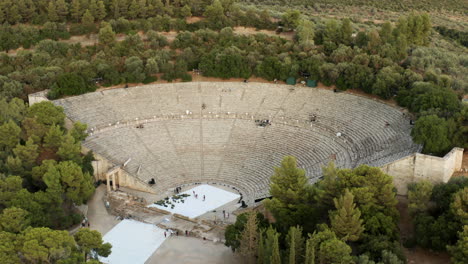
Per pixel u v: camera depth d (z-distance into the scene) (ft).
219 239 253.85
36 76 374.02
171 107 372.79
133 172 316.40
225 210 284.82
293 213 229.66
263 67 393.29
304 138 334.03
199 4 491.72
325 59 399.65
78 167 274.16
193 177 321.93
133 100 375.66
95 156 315.58
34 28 441.27
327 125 340.39
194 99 380.17
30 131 306.55
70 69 385.09
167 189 311.27
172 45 438.40
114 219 275.39
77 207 284.20
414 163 256.73
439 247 212.43
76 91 370.12
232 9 485.56
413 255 219.41
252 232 211.41
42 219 241.96
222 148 340.18
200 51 419.33
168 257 239.71
